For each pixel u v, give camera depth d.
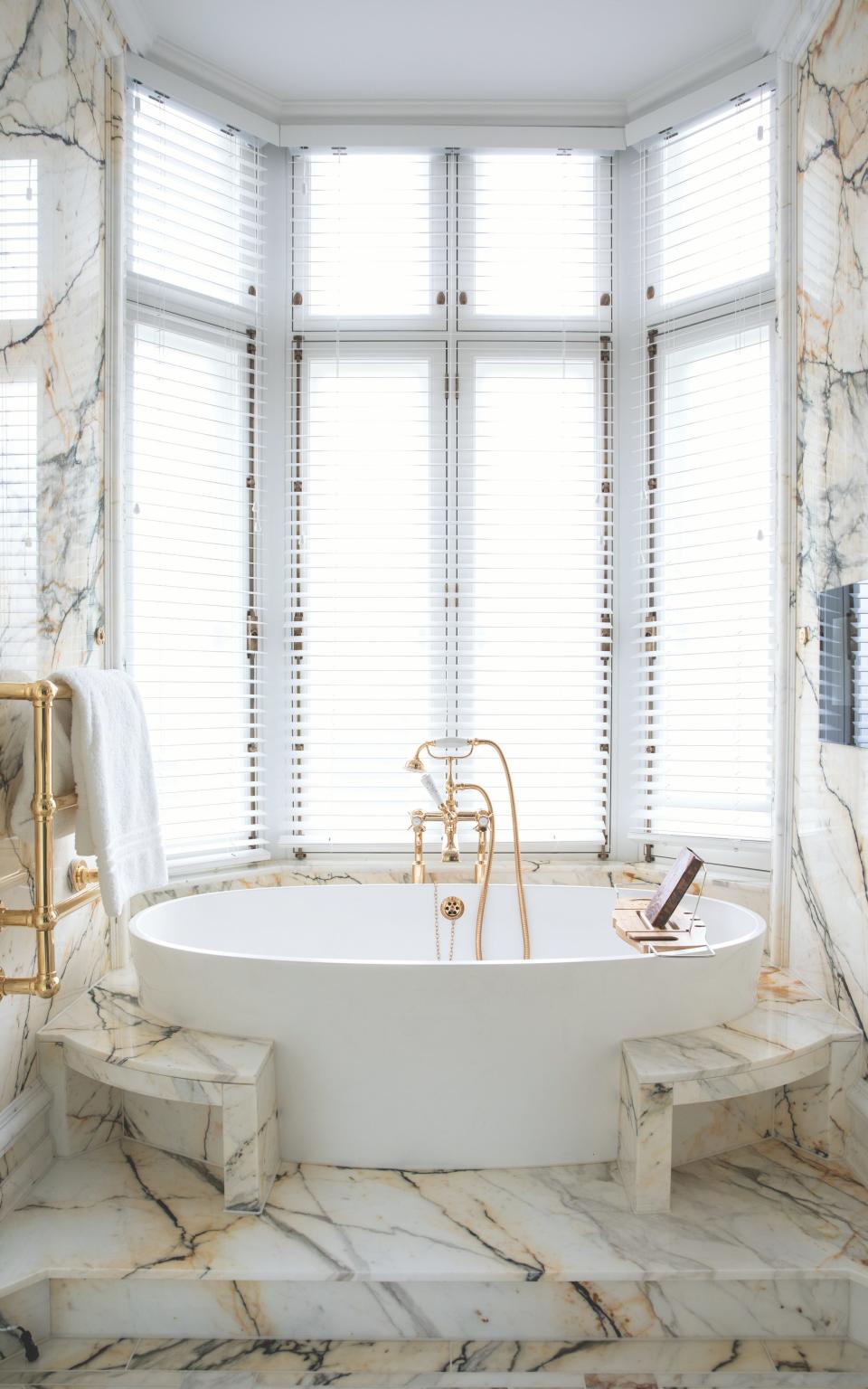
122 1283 1.72
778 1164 2.07
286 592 3.01
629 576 3.04
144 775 2.23
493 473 3.03
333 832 3.03
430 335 3.04
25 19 2.04
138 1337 1.73
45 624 2.13
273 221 3.02
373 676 3.04
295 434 3.02
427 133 2.94
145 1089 1.90
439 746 2.77
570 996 1.99
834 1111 2.08
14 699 1.80
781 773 2.54
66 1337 1.73
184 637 2.85
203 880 2.80
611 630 3.03
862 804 2.08
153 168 2.69
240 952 2.63
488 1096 2.00
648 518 3.03
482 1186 1.94
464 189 3.01
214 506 2.96
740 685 2.73
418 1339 1.72
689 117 2.81
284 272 3.03
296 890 2.70
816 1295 1.71
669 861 2.96
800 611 2.48
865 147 2.09
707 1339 1.72
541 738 3.02
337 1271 1.68
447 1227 1.80
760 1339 1.72
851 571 2.15
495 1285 1.71
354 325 3.03
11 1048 1.97
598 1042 2.00
